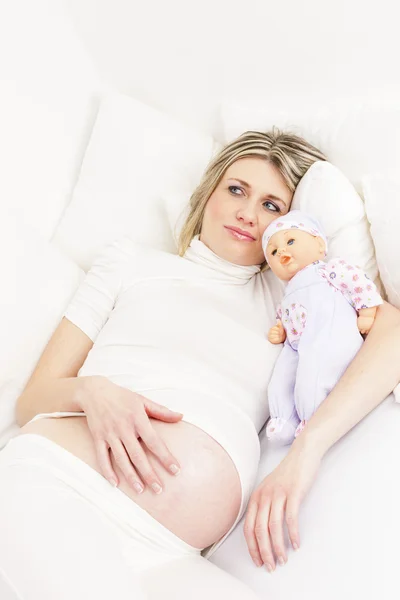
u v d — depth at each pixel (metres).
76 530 0.87
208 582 0.91
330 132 1.50
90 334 1.34
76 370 1.31
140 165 1.69
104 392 1.10
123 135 1.72
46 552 0.82
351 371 1.13
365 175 1.35
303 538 0.97
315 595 0.90
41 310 1.37
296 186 1.43
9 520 0.86
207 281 1.37
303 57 1.59
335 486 1.01
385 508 0.95
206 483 1.02
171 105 1.84
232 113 1.67
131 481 0.99
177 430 1.07
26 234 1.45
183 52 1.75
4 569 0.82
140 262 1.39
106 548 0.88
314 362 1.15
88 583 0.81
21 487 0.92
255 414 1.21
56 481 0.96
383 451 1.02
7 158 1.69
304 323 1.19
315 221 1.30
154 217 1.66
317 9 1.52
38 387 1.23
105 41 1.83
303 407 1.15
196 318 1.27
